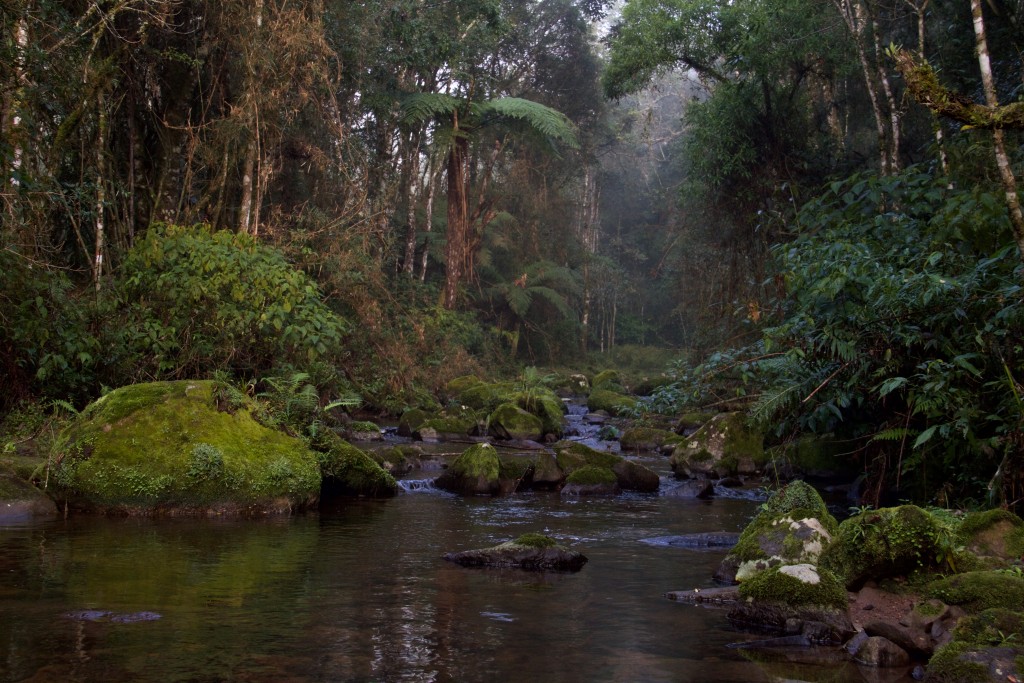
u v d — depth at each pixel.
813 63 15.84
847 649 3.63
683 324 31.69
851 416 8.12
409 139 22.30
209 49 13.07
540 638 3.69
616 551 5.75
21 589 4.24
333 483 7.99
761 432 9.95
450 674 3.16
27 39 8.67
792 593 3.97
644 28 16.64
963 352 6.39
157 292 10.02
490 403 15.06
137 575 4.60
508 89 32.34
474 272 25.81
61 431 7.32
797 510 4.88
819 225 8.80
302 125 15.80
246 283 10.33
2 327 8.07
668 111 47.62
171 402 7.08
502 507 7.64
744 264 17.33
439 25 19.08
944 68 12.45
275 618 3.86
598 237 41.00
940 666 3.13
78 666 3.11
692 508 7.79
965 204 6.85
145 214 12.54
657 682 3.17
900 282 6.45
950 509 6.13
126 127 12.42
